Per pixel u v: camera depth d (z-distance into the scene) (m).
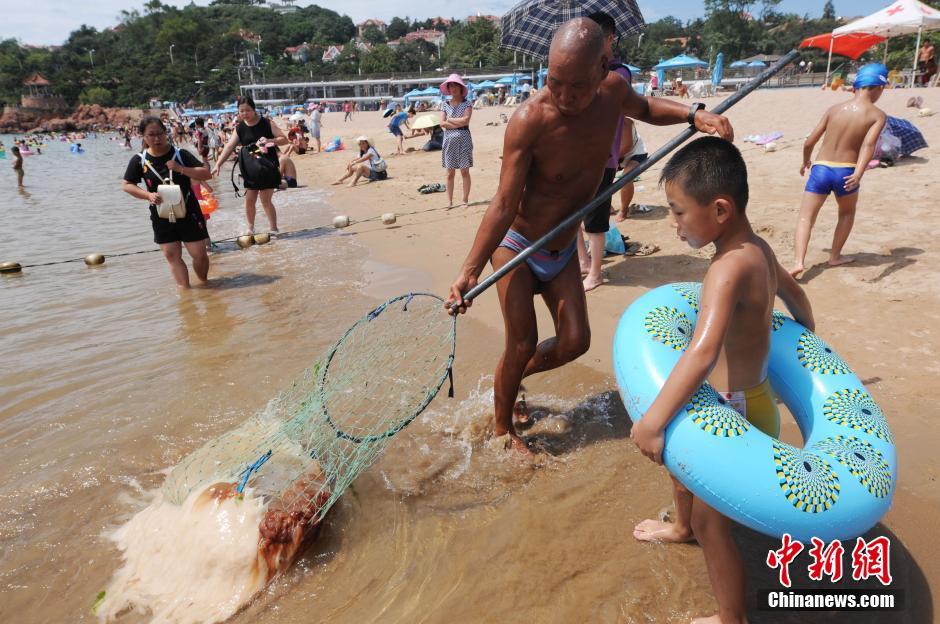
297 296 6.68
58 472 3.70
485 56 95.00
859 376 4.06
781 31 98.94
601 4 5.91
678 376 2.15
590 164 3.20
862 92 5.30
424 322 5.66
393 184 14.05
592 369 4.64
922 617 2.46
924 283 5.23
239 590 2.77
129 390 4.70
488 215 3.15
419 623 2.59
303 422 3.56
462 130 9.95
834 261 5.84
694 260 6.51
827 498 2.12
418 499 3.34
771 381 2.86
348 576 2.87
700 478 2.16
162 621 2.69
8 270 8.26
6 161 35.88
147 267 8.38
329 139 30.42
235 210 12.84
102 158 37.19
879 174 8.91
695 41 113.88
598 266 5.96
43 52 130.88
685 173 2.26
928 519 2.91
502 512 3.21
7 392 4.76
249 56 118.19
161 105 116.56
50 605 2.78
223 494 2.98
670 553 2.86
